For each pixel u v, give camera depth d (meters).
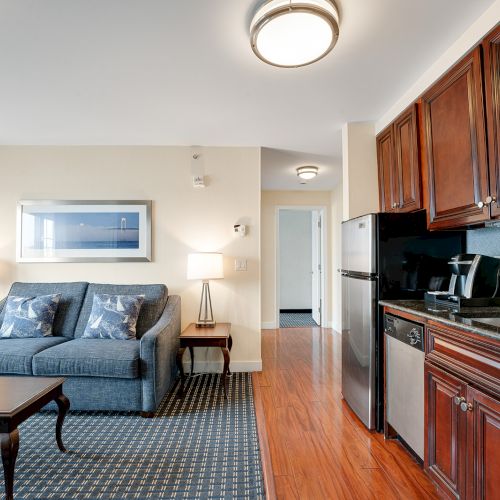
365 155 2.75
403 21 1.57
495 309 1.67
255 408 2.50
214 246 3.35
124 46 1.75
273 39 1.54
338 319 5.10
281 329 5.32
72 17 1.53
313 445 2.00
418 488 1.62
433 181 1.93
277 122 2.76
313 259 6.11
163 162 3.35
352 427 2.21
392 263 2.14
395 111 2.43
